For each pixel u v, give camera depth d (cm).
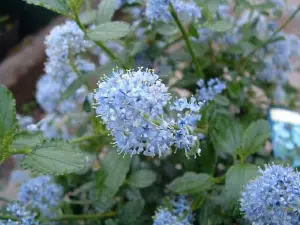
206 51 25
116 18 37
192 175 19
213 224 19
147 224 22
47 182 22
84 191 23
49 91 27
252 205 16
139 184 21
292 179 16
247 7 24
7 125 16
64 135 28
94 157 22
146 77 15
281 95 26
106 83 15
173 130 16
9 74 44
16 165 33
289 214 16
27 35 48
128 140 15
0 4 48
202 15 24
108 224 20
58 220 21
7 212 20
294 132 21
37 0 18
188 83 23
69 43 22
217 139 19
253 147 19
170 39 25
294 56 27
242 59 25
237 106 24
